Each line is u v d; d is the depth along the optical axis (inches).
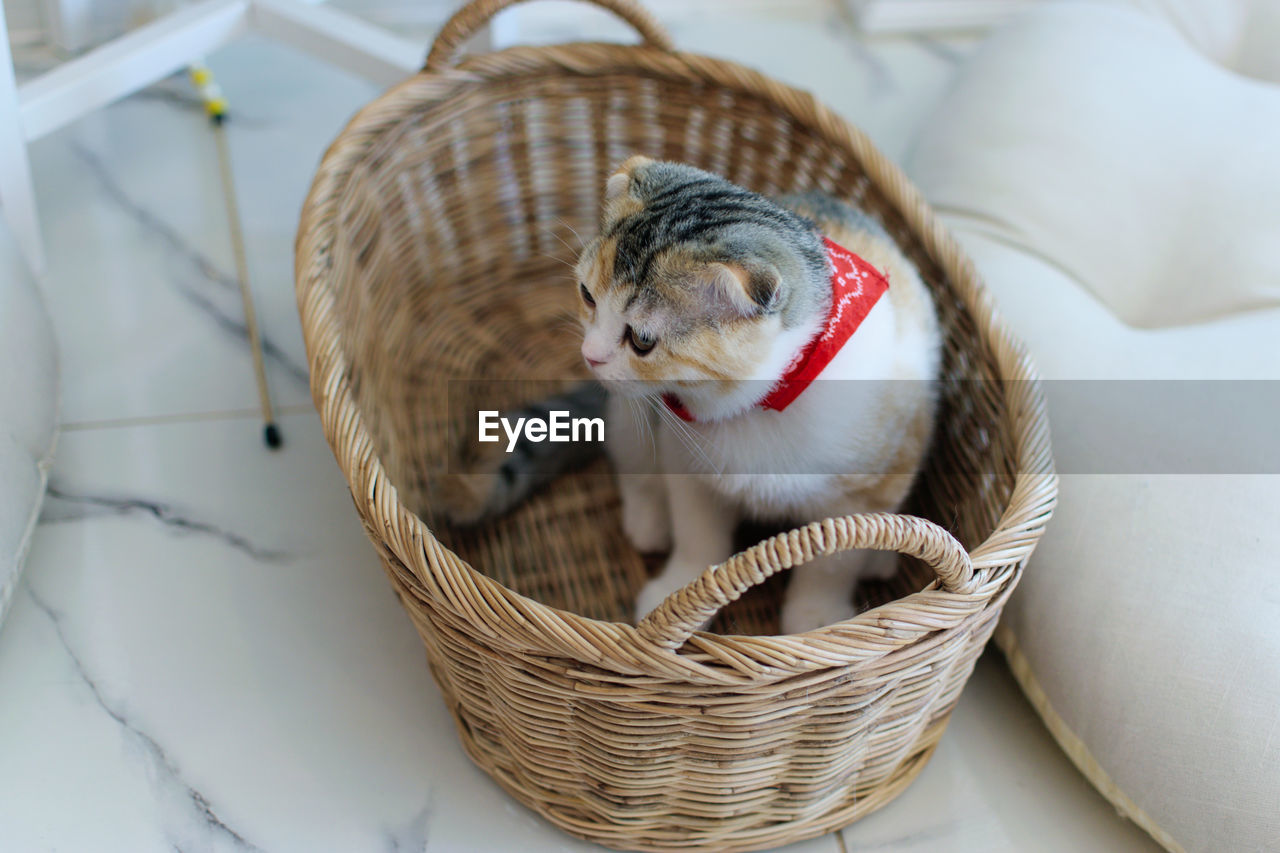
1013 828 44.0
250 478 54.8
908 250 51.3
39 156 70.4
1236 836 38.3
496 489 50.9
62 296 62.1
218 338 61.2
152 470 54.6
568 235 60.7
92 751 43.8
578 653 32.6
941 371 50.3
